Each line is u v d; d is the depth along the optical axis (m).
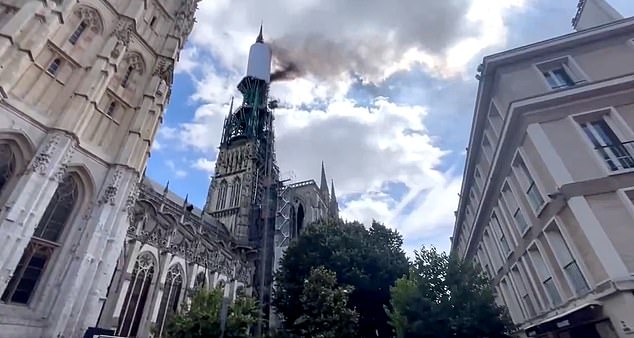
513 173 22.38
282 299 32.97
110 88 30.88
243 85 104.88
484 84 24.86
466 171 34.97
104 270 25.67
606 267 13.96
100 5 30.44
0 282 19.34
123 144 30.84
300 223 83.56
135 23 32.94
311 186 88.94
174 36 39.28
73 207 26.28
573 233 16.22
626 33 21.00
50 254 24.19
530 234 20.95
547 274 20.05
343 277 31.56
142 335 40.88
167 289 47.78
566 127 18.17
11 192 21.94
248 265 68.44
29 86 24.16
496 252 30.05
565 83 21.00
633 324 12.70
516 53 22.88
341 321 24.27
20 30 22.80
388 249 35.25
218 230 70.62
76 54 28.05
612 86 18.11
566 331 17.88
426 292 20.23
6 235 19.95
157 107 34.81
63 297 23.05
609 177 15.74
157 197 54.47
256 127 94.38
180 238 54.97
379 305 30.97
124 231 28.52
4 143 22.64
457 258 21.70
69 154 24.92
